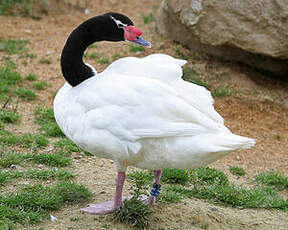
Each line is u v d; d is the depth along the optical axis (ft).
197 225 20.57
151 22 48.83
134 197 20.30
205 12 35.96
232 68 38.75
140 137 17.83
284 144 32.45
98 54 40.96
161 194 22.95
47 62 39.99
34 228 18.99
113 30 20.29
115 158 19.11
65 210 20.80
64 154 27.17
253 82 37.96
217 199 23.89
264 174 28.09
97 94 18.42
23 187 22.35
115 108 17.98
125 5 56.90
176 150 17.72
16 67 38.65
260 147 31.78
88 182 24.04
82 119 18.60
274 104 35.99
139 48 41.09
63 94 20.03
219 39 36.32
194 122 17.83
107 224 19.49
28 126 30.32
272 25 34.22
